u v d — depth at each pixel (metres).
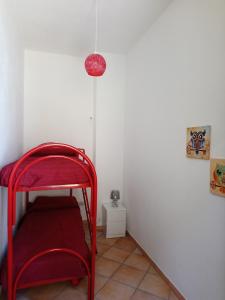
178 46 1.70
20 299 1.62
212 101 1.34
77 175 1.45
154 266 2.06
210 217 1.36
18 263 1.43
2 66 1.59
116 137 2.97
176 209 1.73
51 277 1.47
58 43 2.58
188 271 1.57
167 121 1.87
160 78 1.99
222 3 1.26
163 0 1.76
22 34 2.36
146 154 2.28
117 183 2.99
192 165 1.54
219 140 1.29
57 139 2.90
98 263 2.13
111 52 2.86
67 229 1.98
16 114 2.21
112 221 2.70
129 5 1.83
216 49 1.31
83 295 1.67
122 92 2.96
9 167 1.39
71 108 2.94
